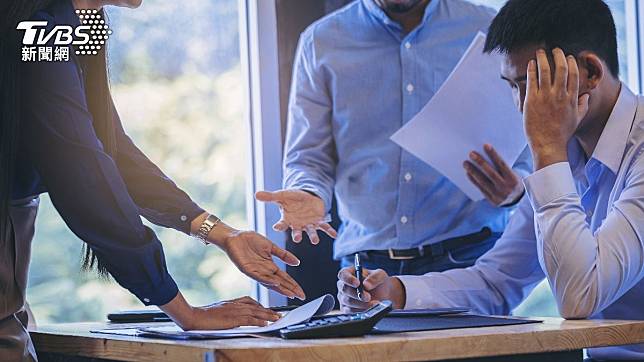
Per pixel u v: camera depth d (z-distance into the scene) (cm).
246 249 181
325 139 260
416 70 253
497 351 136
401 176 249
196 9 284
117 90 274
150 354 138
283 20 282
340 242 262
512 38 185
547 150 179
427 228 247
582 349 149
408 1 244
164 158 280
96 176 147
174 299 155
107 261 151
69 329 178
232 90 288
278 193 226
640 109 187
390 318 168
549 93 179
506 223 249
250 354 120
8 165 146
